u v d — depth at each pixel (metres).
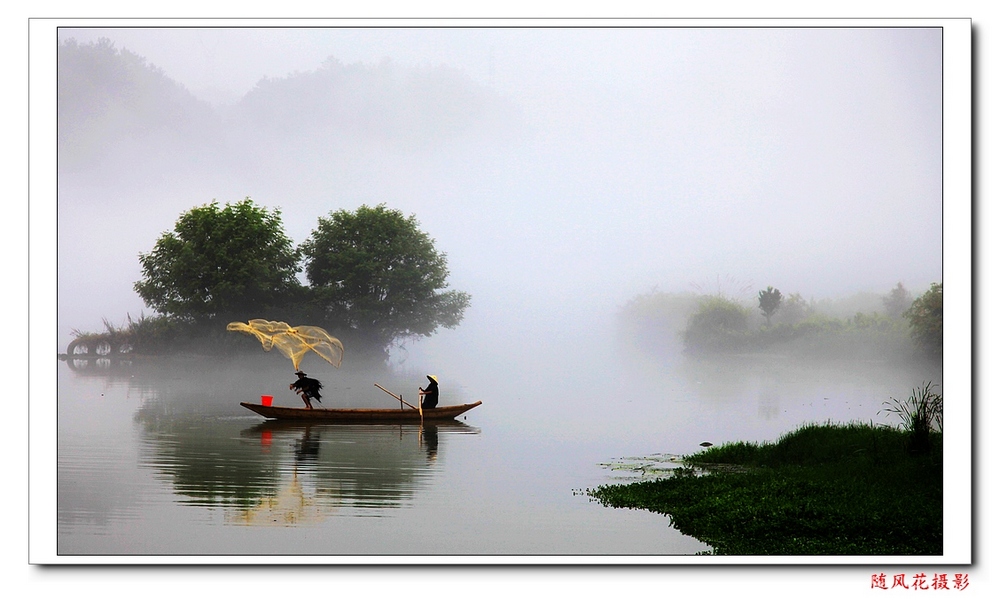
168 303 81.00
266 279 81.69
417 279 88.50
